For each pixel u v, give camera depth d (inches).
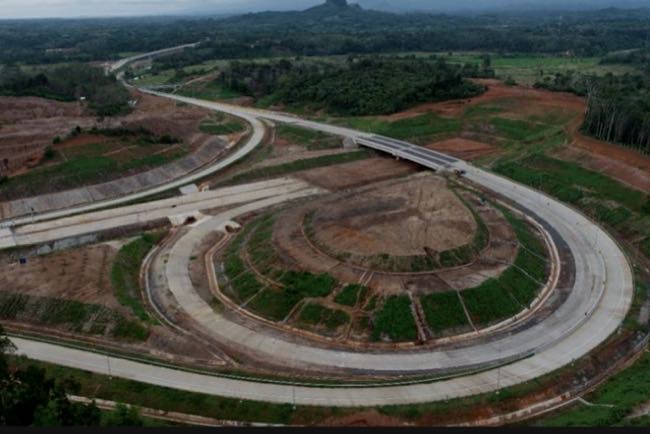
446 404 2167.8
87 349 2500.0
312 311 2817.4
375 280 2923.2
